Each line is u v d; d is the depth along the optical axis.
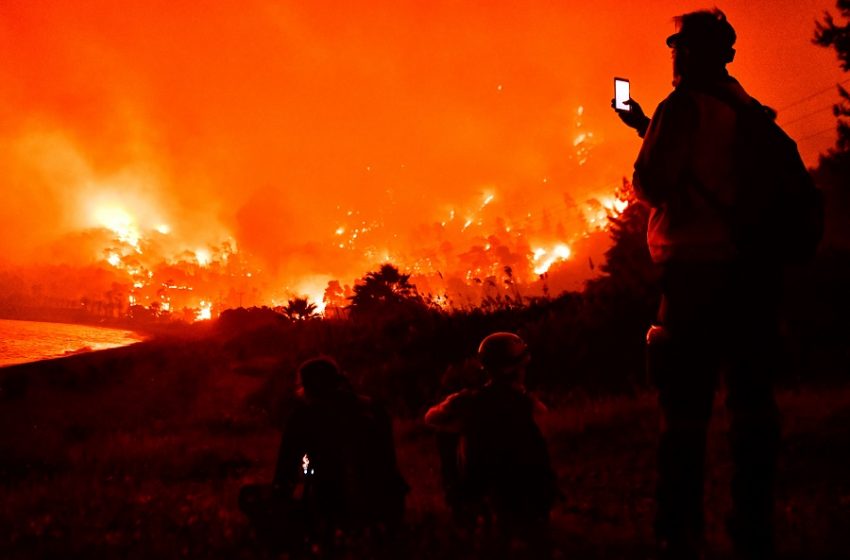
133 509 6.89
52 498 8.08
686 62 3.16
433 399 20.80
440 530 4.89
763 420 3.04
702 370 3.05
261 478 10.94
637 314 20.08
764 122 3.04
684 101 3.06
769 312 3.05
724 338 3.02
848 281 17.67
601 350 19.41
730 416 3.13
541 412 5.05
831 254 19.64
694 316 2.99
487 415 4.78
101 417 25.03
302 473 5.21
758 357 3.03
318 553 4.61
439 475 10.11
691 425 3.07
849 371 15.20
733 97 3.07
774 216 2.95
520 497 4.67
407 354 25.23
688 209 3.02
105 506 7.19
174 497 7.85
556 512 5.98
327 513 5.06
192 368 32.12
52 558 5.19
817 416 9.32
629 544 4.20
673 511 3.09
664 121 3.08
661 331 3.09
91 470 12.90
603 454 10.02
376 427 5.24
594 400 15.85
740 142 3.00
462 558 4.26
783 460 7.72
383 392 22.22
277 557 4.83
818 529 4.21
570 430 11.39
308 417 5.17
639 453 9.79
